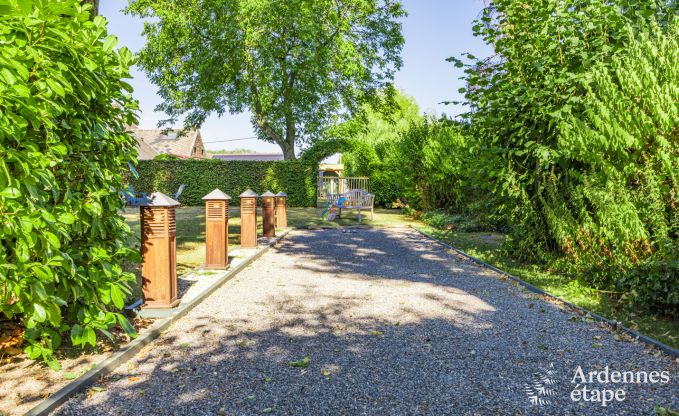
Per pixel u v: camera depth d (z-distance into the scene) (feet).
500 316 15.47
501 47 23.90
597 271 19.12
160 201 14.97
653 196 15.94
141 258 14.12
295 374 10.52
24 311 9.76
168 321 14.29
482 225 43.68
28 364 10.81
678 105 14.90
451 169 46.52
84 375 9.91
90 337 10.90
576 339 13.03
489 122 23.82
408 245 35.22
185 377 10.32
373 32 82.07
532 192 25.23
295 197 77.77
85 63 11.25
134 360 11.38
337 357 11.62
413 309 16.43
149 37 75.61
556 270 23.08
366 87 84.17
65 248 11.23
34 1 9.68
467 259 28.09
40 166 10.05
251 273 23.57
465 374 10.55
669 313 15.08
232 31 65.46
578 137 18.84
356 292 19.20
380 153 86.33
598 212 18.03
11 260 9.96
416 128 58.13
